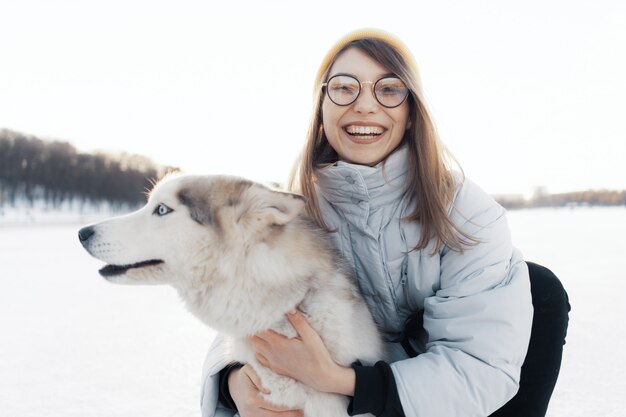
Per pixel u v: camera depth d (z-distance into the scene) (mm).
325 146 2521
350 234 2295
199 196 2070
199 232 2039
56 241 21250
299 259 1989
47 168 57312
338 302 1996
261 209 1955
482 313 1906
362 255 2244
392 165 2115
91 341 5449
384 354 2148
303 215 2260
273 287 1940
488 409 1867
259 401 1974
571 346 4781
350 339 1972
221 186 2057
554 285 2197
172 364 4609
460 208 2090
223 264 2010
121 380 4160
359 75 2162
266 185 2111
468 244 2006
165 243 2088
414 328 2279
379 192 2129
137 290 9266
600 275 8906
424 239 2057
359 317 2057
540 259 11094
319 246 2107
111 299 8227
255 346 1976
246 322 1984
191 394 3842
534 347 2141
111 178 60000
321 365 1822
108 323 6379
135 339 5551
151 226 2117
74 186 58062
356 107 2158
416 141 2119
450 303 1966
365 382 1825
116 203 59781
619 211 53844
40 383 4086
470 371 1849
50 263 13062
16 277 10547
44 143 59062
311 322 1955
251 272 1962
